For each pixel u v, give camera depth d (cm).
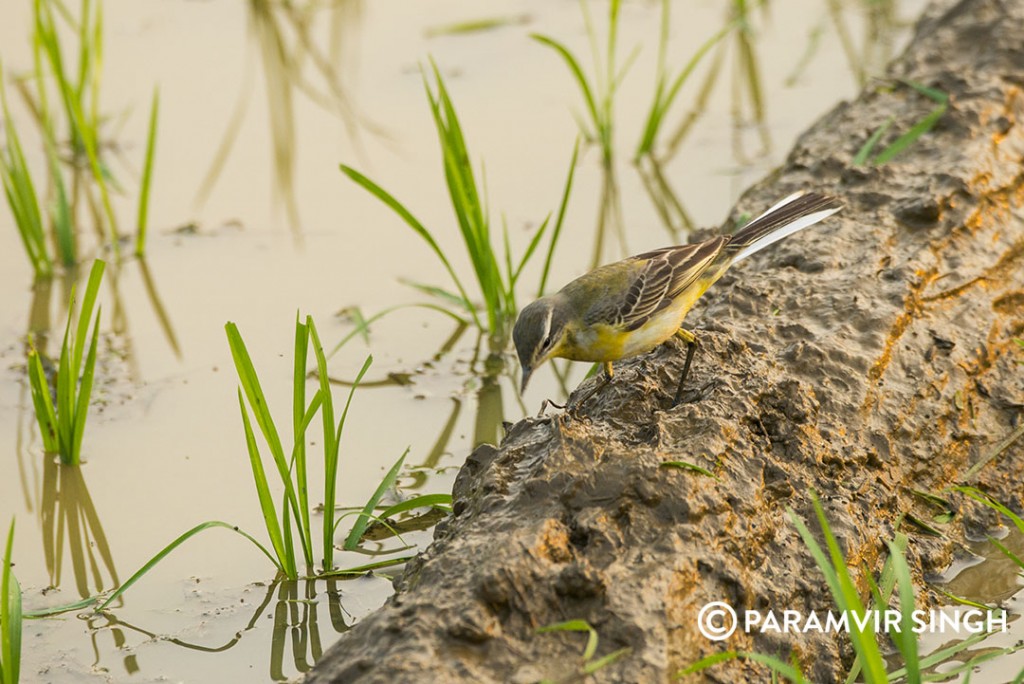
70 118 1916
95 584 1155
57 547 1219
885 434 1130
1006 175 1500
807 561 991
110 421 1388
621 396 1111
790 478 1045
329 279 1672
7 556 911
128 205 1850
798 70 2144
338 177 1902
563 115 2039
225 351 1521
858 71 2123
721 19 2327
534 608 862
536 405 1434
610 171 1884
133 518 1237
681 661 861
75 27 2097
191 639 1065
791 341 1202
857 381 1152
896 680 980
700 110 2053
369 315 1591
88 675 1020
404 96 2102
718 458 1002
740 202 1562
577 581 865
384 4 2406
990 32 1778
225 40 2280
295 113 2061
